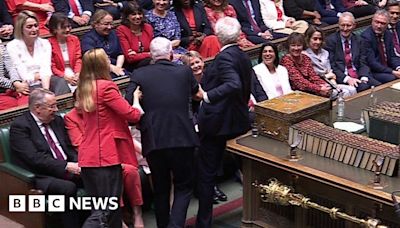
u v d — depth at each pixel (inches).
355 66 270.5
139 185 190.9
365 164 168.1
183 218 180.9
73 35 241.6
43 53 225.5
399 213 150.1
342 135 176.9
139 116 170.4
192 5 268.5
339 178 163.9
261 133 189.6
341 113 207.0
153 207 206.4
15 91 219.1
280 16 305.3
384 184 160.7
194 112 203.8
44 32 255.1
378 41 278.1
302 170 168.7
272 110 185.0
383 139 180.1
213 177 187.2
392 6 287.1
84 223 174.6
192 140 176.2
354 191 159.3
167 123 174.2
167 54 178.5
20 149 182.7
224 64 177.3
